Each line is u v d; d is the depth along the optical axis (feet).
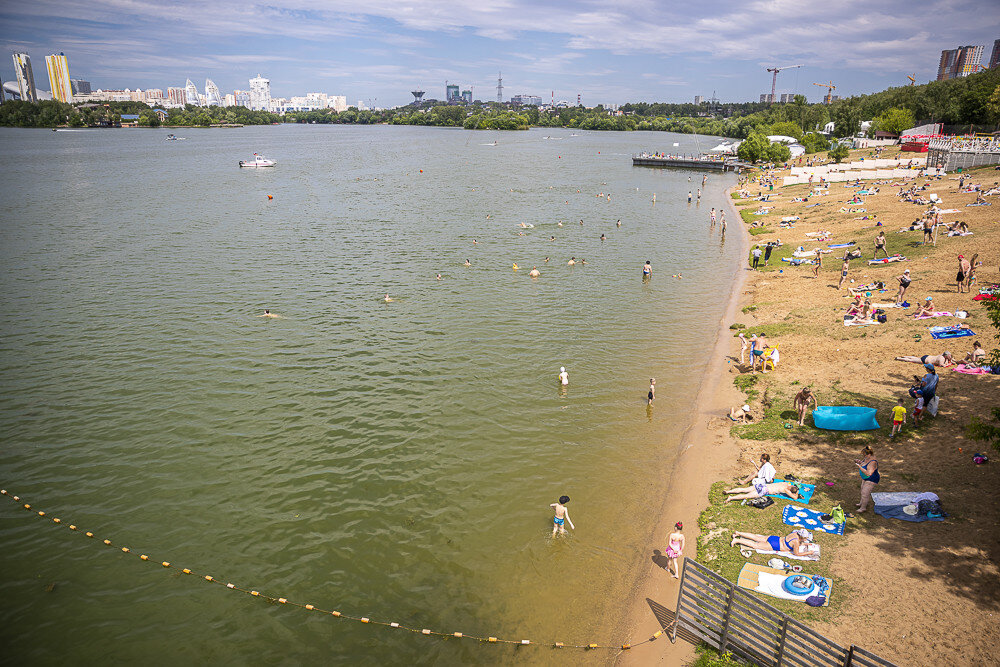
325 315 163.43
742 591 58.34
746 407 107.14
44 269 203.51
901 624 58.85
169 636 66.85
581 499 88.69
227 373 129.08
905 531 71.92
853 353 123.34
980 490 76.48
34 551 79.25
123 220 287.48
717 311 167.32
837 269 184.96
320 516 85.66
